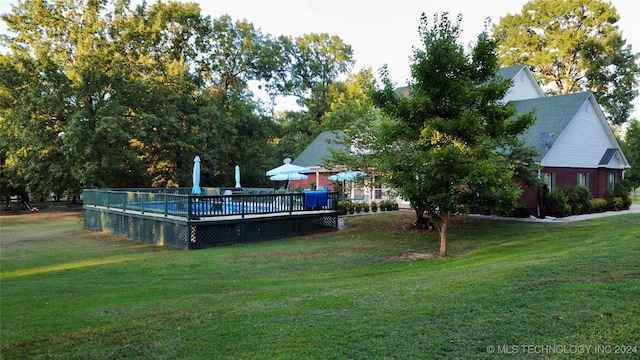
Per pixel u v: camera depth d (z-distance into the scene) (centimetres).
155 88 2847
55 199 4284
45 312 581
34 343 446
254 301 581
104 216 1808
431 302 473
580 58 3284
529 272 556
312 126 4141
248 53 4025
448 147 842
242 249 1223
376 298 521
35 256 1175
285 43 4775
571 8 3291
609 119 3431
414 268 851
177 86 2978
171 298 646
